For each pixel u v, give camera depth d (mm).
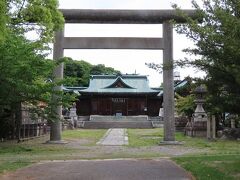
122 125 61500
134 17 24797
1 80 20266
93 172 13055
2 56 19453
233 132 30844
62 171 13297
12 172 13109
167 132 25828
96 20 24969
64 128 48062
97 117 69125
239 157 16047
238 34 10148
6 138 29016
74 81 22656
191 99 41281
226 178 11219
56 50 25500
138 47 25578
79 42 25516
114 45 25516
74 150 21766
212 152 20297
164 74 25891
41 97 21688
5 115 27156
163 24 25422
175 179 11797
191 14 21469
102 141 29141
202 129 33812
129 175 12461
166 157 17656
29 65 20031
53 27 22188
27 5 20500
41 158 17656
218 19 11156
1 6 12133
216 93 11961
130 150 21891
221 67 11133
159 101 76312
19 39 20562
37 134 34188
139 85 76500
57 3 21781
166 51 25391
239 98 11367
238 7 10484
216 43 11062
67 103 22938
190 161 15031
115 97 74500
